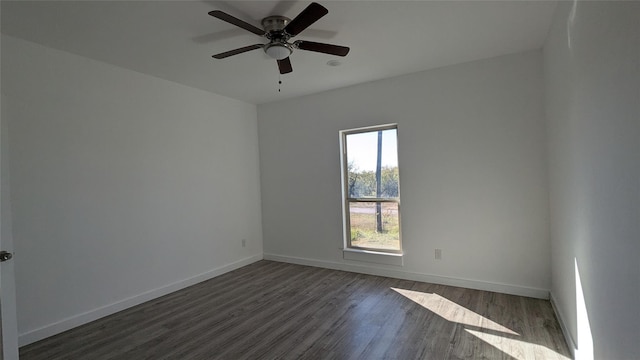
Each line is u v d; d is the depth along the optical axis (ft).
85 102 9.55
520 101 10.12
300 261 14.97
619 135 3.87
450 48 9.66
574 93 6.02
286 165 15.24
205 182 13.24
